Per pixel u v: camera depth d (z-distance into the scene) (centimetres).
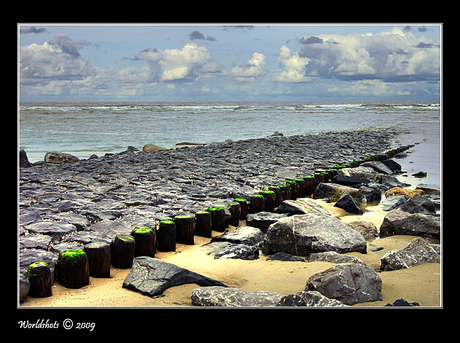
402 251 534
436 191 1112
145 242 574
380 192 1176
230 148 2103
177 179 1137
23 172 1252
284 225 621
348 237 610
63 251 528
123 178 1148
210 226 722
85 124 4350
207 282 481
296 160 1630
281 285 468
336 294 402
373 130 3453
